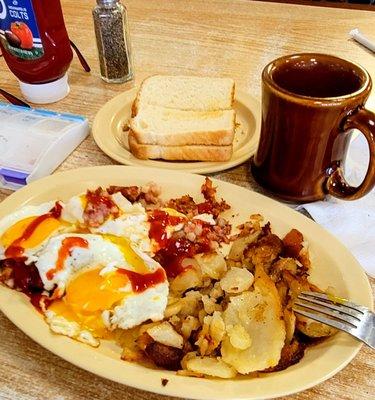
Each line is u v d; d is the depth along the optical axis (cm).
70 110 49
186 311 30
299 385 25
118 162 42
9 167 40
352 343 27
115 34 50
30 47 45
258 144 39
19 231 32
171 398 27
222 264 32
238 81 53
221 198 37
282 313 28
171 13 66
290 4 68
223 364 26
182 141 41
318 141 34
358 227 36
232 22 64
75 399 27
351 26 62
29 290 30
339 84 37
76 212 33
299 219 35
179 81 50
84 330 28
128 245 32
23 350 29
